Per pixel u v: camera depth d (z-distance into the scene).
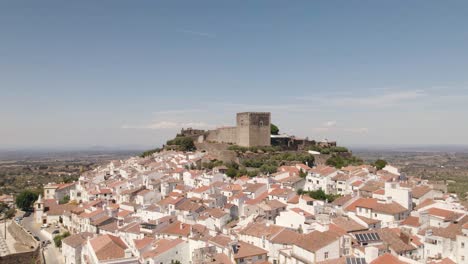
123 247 124.50
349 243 109.88
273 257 121.06
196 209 170.00
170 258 126.56
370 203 150.12
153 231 151.75
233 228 148.62
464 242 111.44
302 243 110.06
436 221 132.00
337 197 185.62
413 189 170.38
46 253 185.88
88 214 190.00
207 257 119.88
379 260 95.81
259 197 181.50
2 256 185.88
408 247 113.69
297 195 180.62
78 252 152.38
